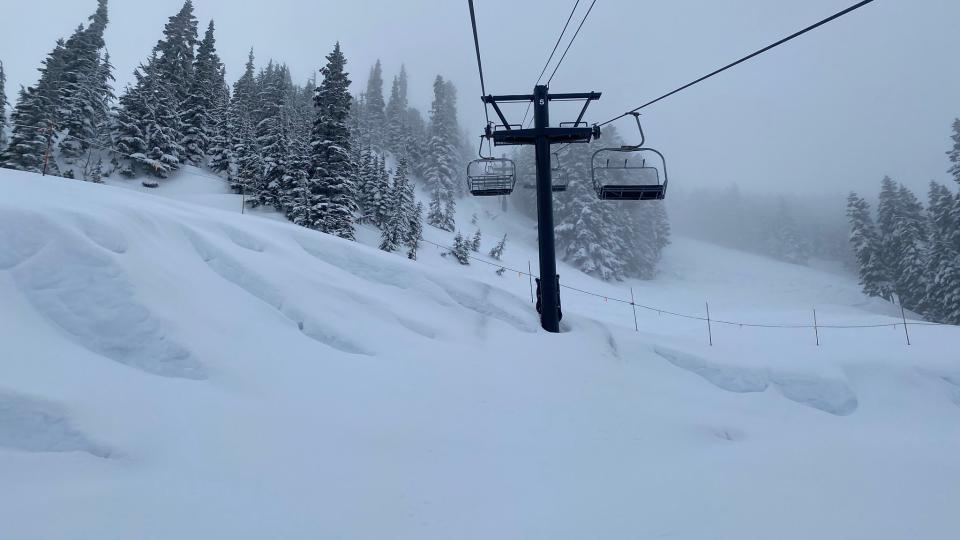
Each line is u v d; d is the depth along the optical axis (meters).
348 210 27.73
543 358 8.32
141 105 33.53
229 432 4.64
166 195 30.66
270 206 31.02
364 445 4.82
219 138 37.09
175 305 6.15
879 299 46.88
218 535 3.23
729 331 21.53
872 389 9.70
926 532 3.65
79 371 4.83
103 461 3.98
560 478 4.59
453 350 7.81
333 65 29.67
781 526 3.69
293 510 3.62
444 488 4.18
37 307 5.39
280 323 7.04
